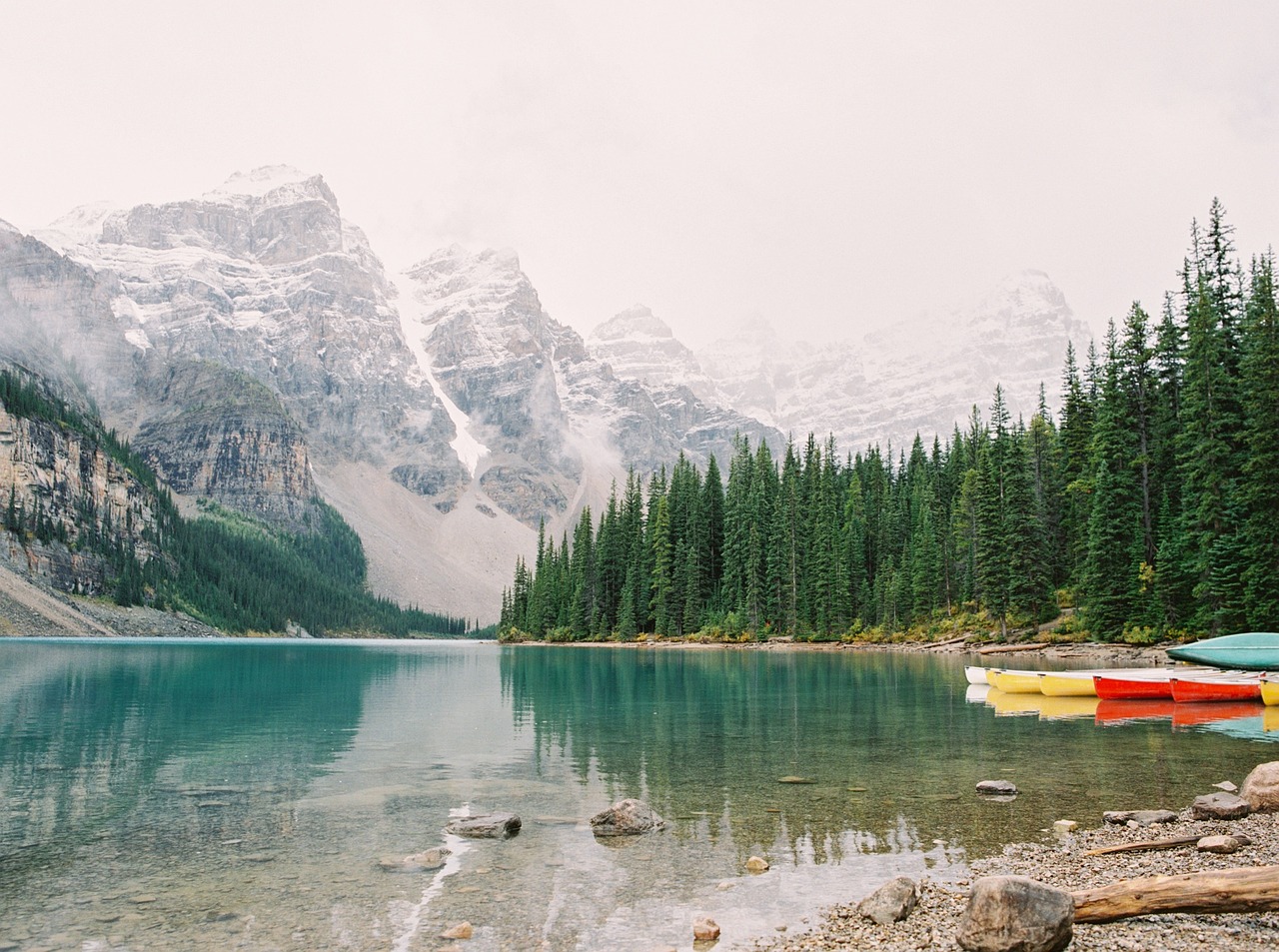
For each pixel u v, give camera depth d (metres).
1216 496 53.91
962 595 96.50
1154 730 29.45
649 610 136.00
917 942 11.09
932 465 125.12
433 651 133.75
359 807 19.03
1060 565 84.81
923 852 15.22
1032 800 19.03
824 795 19.77
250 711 38.16
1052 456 87.56
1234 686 37.94
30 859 15.26
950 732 29.47
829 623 106.94
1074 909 11.27
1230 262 60.12
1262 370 50.72
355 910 12.71
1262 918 11.38
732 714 35.59
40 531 191.12
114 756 25.86
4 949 11.32
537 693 46.72
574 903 12.95
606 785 21.12
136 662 81.50
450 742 28.41
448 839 16.45
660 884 13.78
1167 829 16.11
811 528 114.81
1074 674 40.88
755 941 11.38
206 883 13.97
